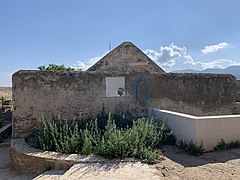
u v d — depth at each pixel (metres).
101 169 6.61
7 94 24.47
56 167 7.45
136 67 15.87
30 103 10.60
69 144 8.17
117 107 11.58
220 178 6.00
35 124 10.63
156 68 16.05
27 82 10.57
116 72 11.58
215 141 8.23
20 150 8.48
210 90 13.21
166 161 7.20
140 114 11.88
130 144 7.67
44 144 8.60
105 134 8.37
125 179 5.94
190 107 12.81
